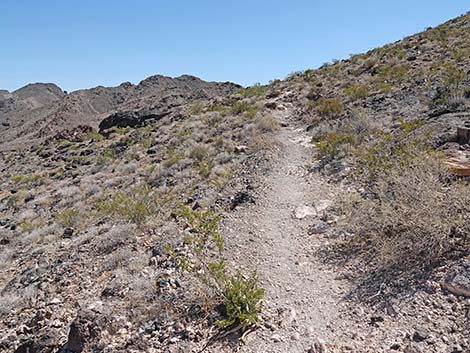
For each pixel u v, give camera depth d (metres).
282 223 9.10
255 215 9.68
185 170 16.36
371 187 9.42
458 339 4.39
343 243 7.44
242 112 26.31
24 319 6.98
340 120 18.12
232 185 12.40
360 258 6.75
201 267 7.03
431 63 22.56
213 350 4.94
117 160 25.05
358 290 5.86
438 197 6.45
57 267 9.01
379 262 6.28
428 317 4.85
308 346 4.80
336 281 6.27
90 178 21.72
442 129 10.55
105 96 130.00
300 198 10.59
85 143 39.25
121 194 14.38
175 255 7.59
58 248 10.91
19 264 10.98
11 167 38.56
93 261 8.75
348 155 12.96
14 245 13.68
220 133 22.03
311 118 20.59
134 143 29.94
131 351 5.03
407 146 9.50
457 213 6.17
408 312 5.05
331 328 5.12
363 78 25.52
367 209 7.42
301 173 12.85
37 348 5.64
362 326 5.05
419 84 18.77
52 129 78.50
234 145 18.36
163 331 5.39
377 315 5.16
